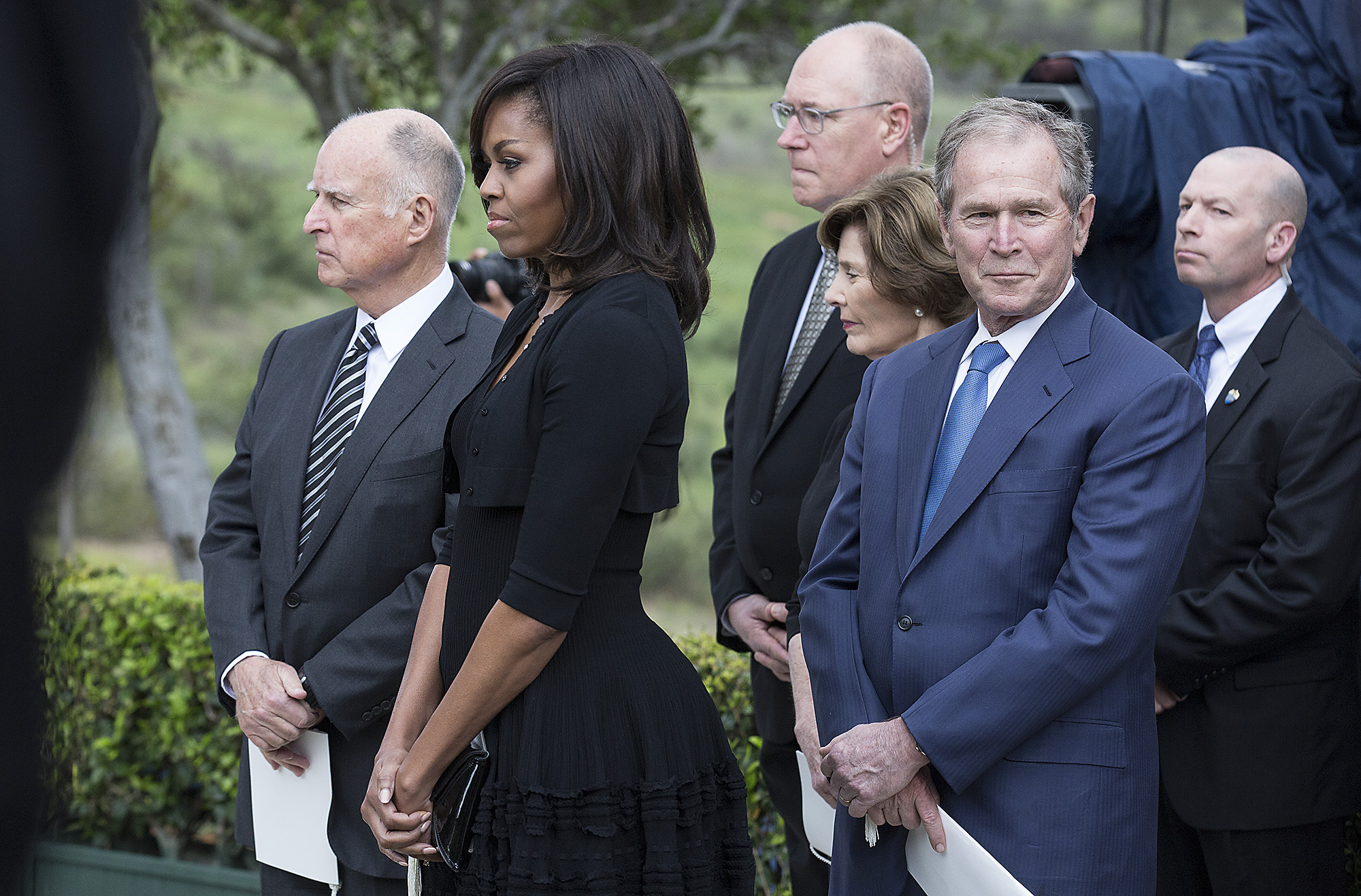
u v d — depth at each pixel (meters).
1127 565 6.12
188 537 19.14
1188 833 9.02
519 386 6.27
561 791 5.98
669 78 6.76
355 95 21.45
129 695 13.96
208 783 13.90
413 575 8.20
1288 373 8.67
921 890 6.64
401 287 8.71
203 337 80.00
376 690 7.99
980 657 6.26
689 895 6.23
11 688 1.26
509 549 6.40
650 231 6.43
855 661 6.85
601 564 6.38
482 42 21.61
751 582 9.63
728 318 76.12
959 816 6.44
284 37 19.78
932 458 6.88
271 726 8.05
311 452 8.66
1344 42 11.94
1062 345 6.60
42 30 1.17
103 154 1.20
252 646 8.41
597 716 6.16
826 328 9.18
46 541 1.24
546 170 6.42
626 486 6.20
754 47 22.06
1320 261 11.84
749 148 98.44
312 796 8.20
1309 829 8.56
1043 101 12.08
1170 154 11.63
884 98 9.88
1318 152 12.05
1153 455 6.25
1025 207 6.46
